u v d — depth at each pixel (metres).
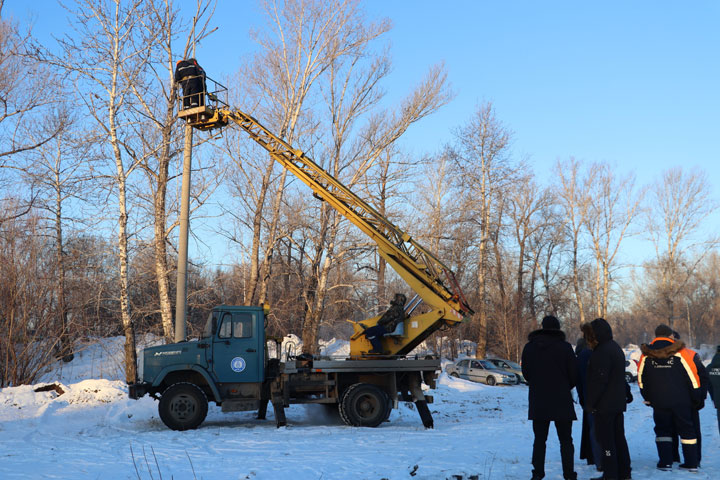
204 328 13.58
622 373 6.54
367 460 7.94
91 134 20.66
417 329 13.69
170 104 22.17
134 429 12.31
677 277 55.19
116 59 20.95
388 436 10.83
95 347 29.47
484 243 40.28
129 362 20.66
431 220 28.69
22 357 19.11
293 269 29.52
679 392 7.16
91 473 7.21
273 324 26.17
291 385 13.16
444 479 6.76
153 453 8.27
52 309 20.47
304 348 26.56
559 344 6.64
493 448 9.02
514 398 24.03
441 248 29.17
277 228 26.02
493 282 46.16
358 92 26.16
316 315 26.59
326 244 27.08
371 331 13.48
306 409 15.40
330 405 14.48
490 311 45.91
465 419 15.59
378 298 28.81
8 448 9.44
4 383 18.95
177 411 12.23
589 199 50.31
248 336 13.02
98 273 23.38
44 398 14.43
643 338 63.78
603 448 6.48
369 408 12.89
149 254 23.14
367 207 14.66
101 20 20.69
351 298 28.25
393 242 14.51
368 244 26.72
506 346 43.22
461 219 32.19
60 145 21.84
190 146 17.22
